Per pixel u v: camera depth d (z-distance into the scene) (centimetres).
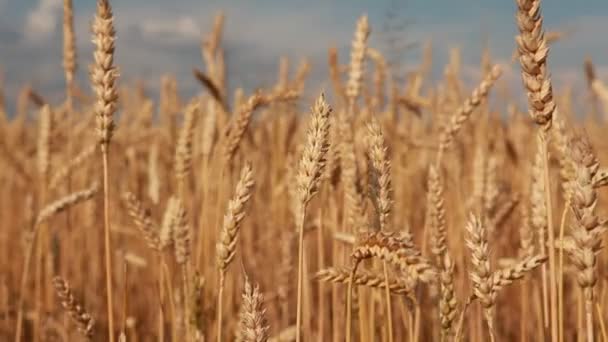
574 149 84
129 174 226
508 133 231
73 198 133
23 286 132
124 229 176
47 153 159
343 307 122
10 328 178
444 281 92
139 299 194
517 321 177
